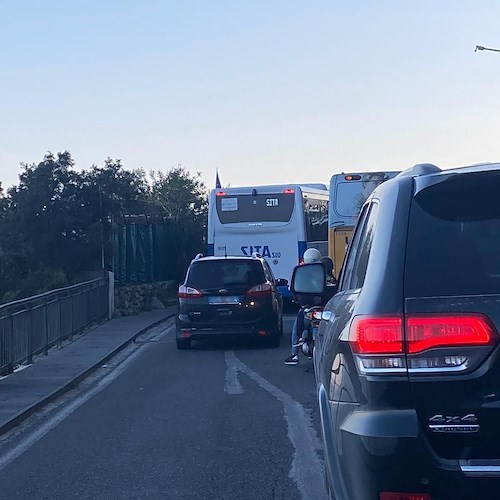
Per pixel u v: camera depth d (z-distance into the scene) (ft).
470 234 12.49
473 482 11.29
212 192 84.48
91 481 24.52
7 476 25.43
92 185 88.22
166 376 44.98
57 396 39.40
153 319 80.74
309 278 20.88
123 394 39.75
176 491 23.25
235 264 55.83
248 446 28.17
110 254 88.79
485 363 11.49
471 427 11.45
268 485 23.56
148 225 101.40
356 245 16.67
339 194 72.54
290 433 29.94
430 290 12.02
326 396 14.64
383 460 11.57
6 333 44.86
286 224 83.41
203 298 55.31
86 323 68.85
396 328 11.89
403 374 11.74
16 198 86.63
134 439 29.81
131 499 22.62
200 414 33.91
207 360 50.96
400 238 12.62
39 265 83.10
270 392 38.52
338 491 13.00
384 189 14.11
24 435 31.35
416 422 11.60
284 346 57.41
